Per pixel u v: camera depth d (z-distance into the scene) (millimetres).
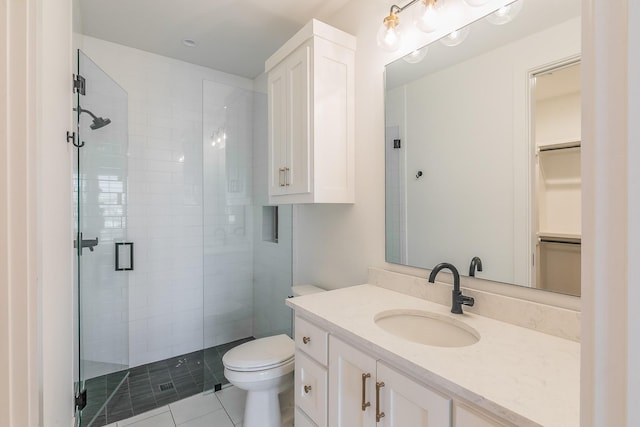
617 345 313
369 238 1789
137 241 2486
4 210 529
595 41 328
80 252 1735
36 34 628
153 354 2555
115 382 2205
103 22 2105
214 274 2750
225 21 2092
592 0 335
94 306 2145
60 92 1180
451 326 1226
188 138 2713
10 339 531
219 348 2717
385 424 966
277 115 1974
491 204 1241
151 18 2055
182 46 2424
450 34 1356
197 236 2760
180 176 2676
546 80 1091
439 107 1420
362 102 1791
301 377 1381
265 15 2016
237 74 2939
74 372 1654
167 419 1851
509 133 1186
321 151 1704
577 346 963
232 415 1891
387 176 1663
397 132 1606
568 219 1040
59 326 1163
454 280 1257
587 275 345
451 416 792
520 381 767
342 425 1143
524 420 635
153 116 2549
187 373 2385
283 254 2572
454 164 1366
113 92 2129
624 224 306
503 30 1201
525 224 1144
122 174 2316
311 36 1669
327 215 2119
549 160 1085
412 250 1546
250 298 2920
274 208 2666
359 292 1582
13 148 537
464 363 855
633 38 296
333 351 1187
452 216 1376
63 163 1247
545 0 1095
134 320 2479
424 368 833
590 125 338
